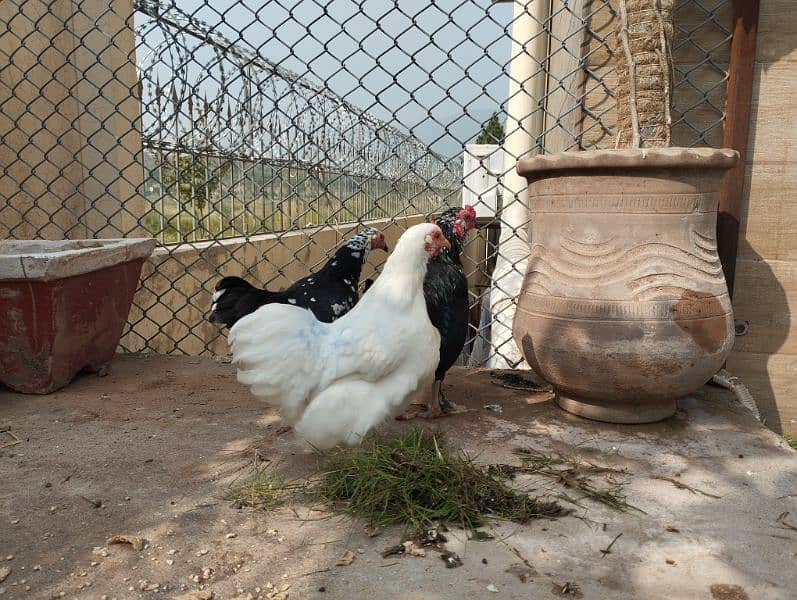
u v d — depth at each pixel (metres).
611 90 1.43
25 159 2.16
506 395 1.36
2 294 1.33
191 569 0.76
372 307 1.03
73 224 2.32
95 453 1.09
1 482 0.99
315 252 3.99
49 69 2.08
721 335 1.09
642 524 0.85
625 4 1.18
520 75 1.82
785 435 1.45
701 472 0.99
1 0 2.05
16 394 1.41
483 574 0.74
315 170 3.53
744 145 1.37
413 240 1.04
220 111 2.88
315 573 0.75
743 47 1.34
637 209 1.06
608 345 1.08
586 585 0.72
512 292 1.69
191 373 1.58
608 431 1.15
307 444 1.05
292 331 0.97
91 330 1.48
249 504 0.91
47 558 0.79
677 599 0.70
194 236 3.24
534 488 0.94
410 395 1.05
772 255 1.42
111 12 2.20
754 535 0.82
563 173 1.10
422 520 0.85
